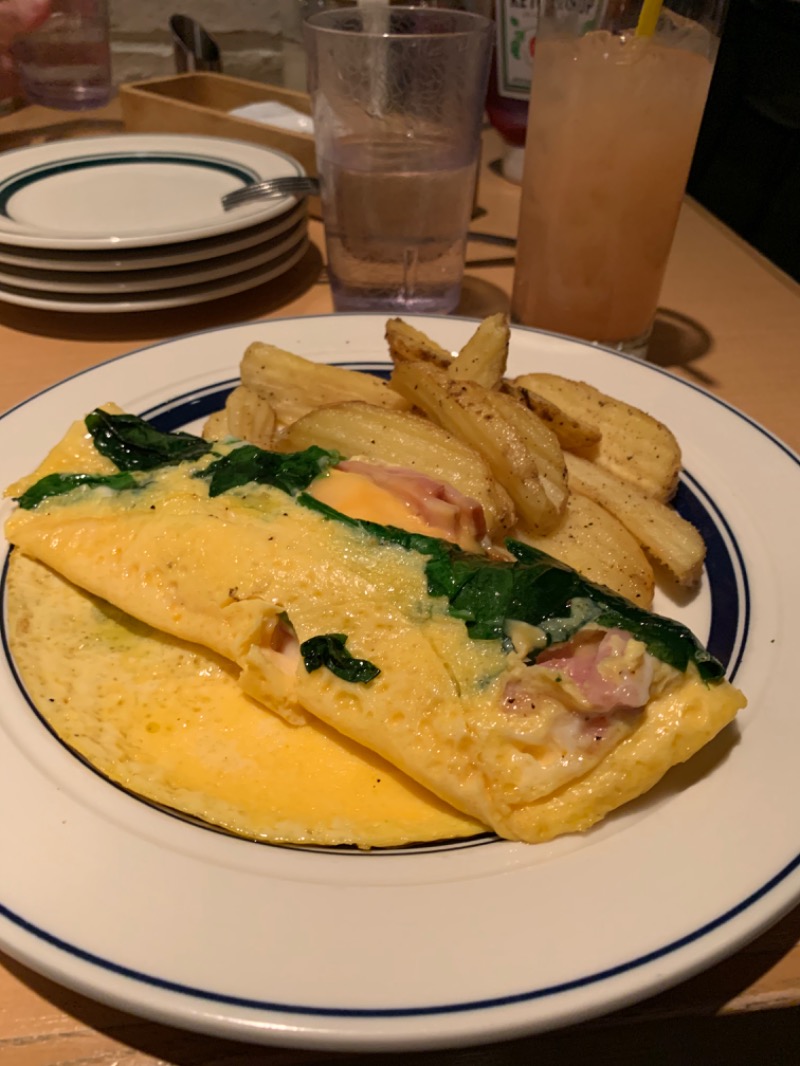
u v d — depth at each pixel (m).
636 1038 0.16
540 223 0.33
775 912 0.14
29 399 0.28
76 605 0.22
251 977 0.13
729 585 0.22
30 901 0.14
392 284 0.37
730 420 0.28
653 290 0.34
